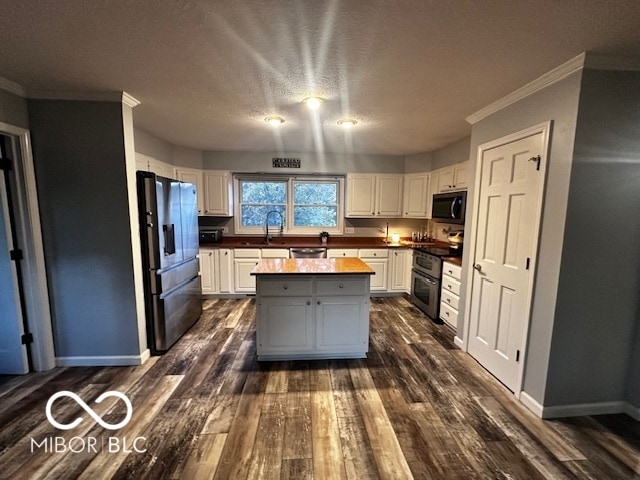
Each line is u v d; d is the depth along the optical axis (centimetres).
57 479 148
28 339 242
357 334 269
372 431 182
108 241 245
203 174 457
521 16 136
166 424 187
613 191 183
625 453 168
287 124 315
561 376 195
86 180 238
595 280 189
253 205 503
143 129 339
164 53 173
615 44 159
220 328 341
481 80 204
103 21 143
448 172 404
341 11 134
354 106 257
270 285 257
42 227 240
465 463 160
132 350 257
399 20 141
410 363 266
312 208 512
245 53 173
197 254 361
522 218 217
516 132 223
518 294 220
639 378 193
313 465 158
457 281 319
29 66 189
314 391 223
